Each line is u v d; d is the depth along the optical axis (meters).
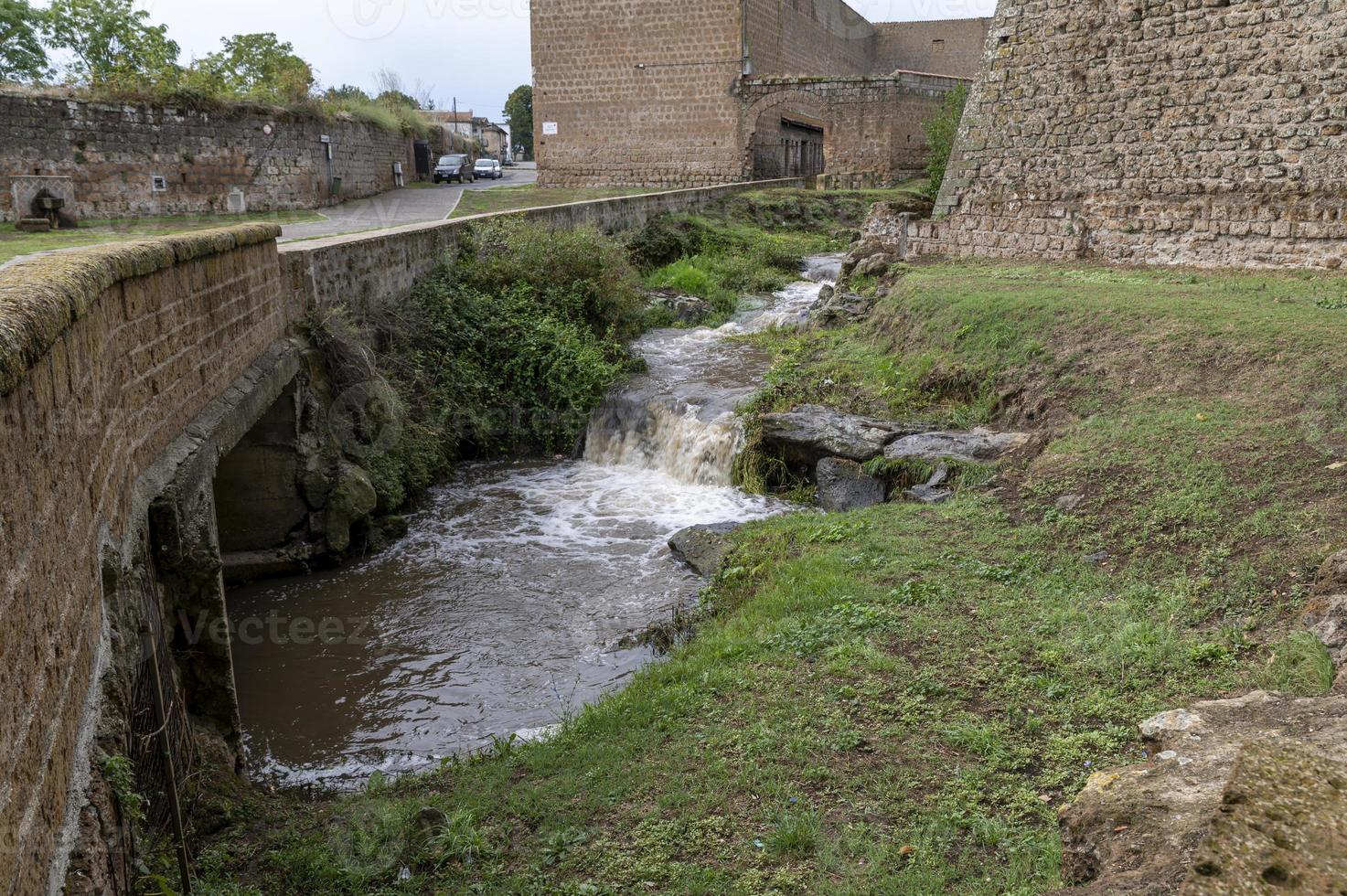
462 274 17.73
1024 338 12.77
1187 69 15.90
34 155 22.28
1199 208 15.90
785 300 23.36
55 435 3.84
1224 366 10.56
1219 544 7.68
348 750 7.70
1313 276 14.17
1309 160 14.62
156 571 6.17
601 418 15.70
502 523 12.59
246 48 35.97
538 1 37.44
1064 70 17.50
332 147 29.94
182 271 7.30
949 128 29.61
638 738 6.42
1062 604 7.48
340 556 11.41
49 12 32.53
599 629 9.35
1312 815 2.39
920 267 18.47
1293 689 5.63
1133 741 5.61
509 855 5.36
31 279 4.05
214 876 5.38
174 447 6.84
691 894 4.80
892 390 13.35
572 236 19.80
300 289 11.98
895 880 4.70
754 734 6.21
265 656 9.28
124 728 4.50
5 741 2.85
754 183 35.78
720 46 36.03
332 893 5.22
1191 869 2.39
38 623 3.38
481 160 45.09
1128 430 9.92
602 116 37.88
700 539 10.84
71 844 3.63
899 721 6.19
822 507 11.78
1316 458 8.31
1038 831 4.96
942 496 10.38
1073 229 17.55
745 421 13.54
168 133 24.77
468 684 8.62
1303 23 14.55
